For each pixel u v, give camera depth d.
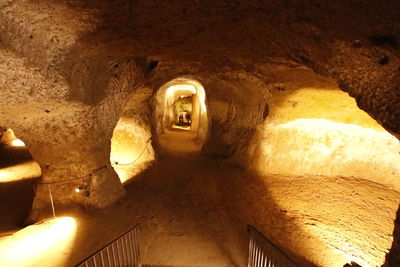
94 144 5.50
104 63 4.60
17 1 2.42
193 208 6.09
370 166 7.79
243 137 9.32
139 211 5.77
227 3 2.36
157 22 2.85
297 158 8.41
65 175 5.70
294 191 7.28
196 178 8.09
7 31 2.81
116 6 2.46
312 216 5.98
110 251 4.07
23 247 4.16
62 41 3.24
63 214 5.45
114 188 6.26
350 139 7.64
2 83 3.39
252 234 3.87
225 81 8.21
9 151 12.80
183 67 6.96
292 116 7.29
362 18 2.34
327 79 4.37
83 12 2.60
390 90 2.79
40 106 4.25
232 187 7.48
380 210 6.32
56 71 3.58
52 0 2.37
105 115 5.57
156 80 8.62
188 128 21.50
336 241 5.09
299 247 4.78
